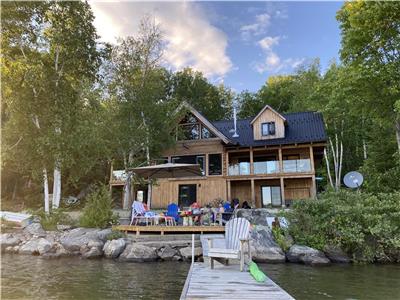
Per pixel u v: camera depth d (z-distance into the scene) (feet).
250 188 70.44
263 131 71.26
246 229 24.75
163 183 70.95
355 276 26.99
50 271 28.25
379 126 67.77
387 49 48.93
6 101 58.90
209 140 70.74
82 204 72.33
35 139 55.16
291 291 21.83
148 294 20.90
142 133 61.52
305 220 38.58
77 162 58.54
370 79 49.16
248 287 17.25
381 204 37.76
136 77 66.90
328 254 35.37
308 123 71.92
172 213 45.42
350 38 49.21
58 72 62.90
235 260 26.84
